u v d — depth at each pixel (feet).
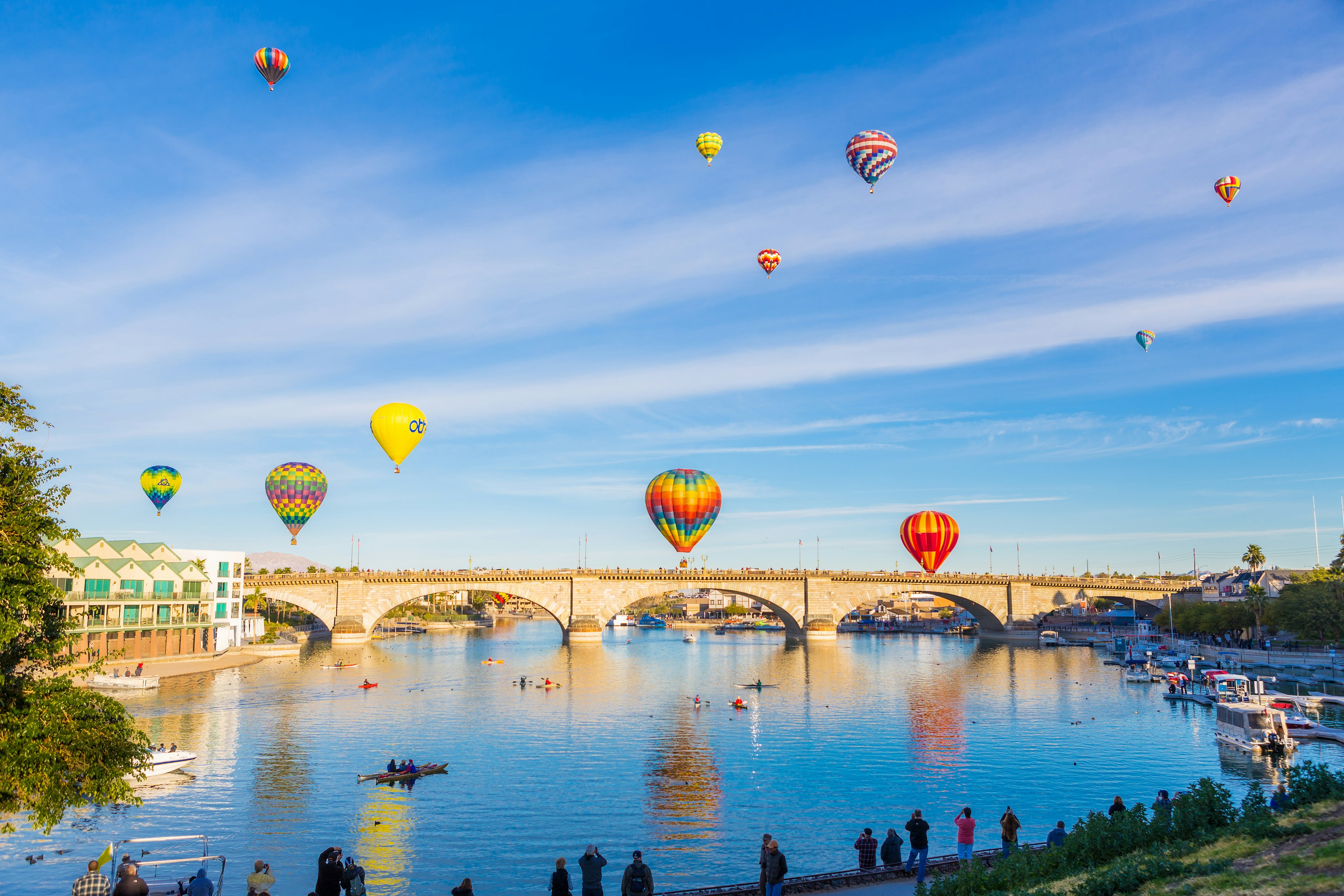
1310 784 102.12
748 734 292.40
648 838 180.04
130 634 453.99
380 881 154.30
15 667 107.55
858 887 125.18
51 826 100.01
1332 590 490.90
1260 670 480.64
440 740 278.05
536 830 184.55
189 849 169.68
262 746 265.13
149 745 115.65
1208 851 90.33
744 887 125.08
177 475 483.51
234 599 558.15
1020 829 185.88
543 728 302.04
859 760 251.39
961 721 319.88
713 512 497.87
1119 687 422.00
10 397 104.88
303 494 457.68
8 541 98.32
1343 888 67.82
